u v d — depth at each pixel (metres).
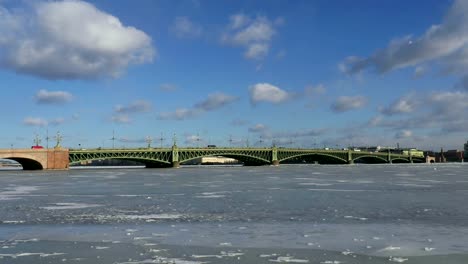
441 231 24.81
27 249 20.12
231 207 36.66
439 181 77.31
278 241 21.88
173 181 80.88
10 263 17.58
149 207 36.84
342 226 26.64
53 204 39.44
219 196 47.22
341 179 86.06
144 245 20.94
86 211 34.19
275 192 52.47
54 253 19.30
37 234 23.91
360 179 85.62
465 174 114.00
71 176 108.38
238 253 19.23
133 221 28.75
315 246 20.72
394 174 114.44
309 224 27.44
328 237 22.95
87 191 55.56
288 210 34.53
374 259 18.19
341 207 36.47
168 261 17.80
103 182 78.50
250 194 49.66
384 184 68.12
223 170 160.00
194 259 18.14
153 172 139.88
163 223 27.97
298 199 43.44
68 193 52.31
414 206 37.03
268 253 19.23
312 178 90.69
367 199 43.22
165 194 50.25
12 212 33.53
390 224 27.41
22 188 62.03
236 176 103.12
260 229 25.56
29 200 43.25
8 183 76.12
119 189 59.06
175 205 38.38
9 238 22.77
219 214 32.22
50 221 28.77
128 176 106.81
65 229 25.61
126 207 36.84
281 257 18.48
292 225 27.06
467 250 19.86
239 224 27.47
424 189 57.03
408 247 20.47
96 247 20.48
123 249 20.03
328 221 28.70
